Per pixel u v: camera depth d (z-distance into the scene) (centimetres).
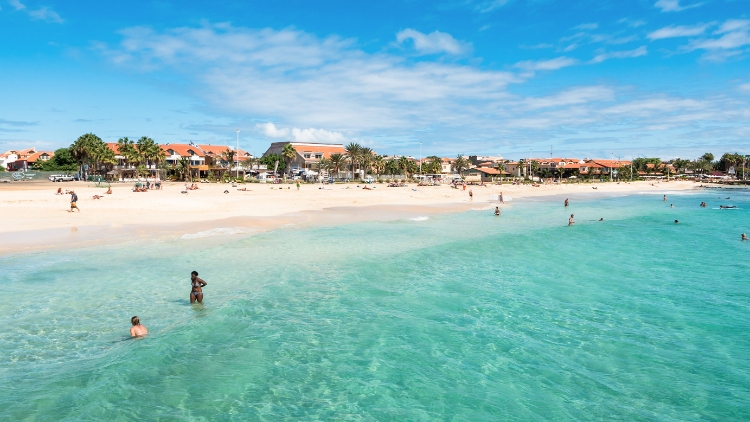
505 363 1302
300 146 14400
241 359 1295
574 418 1027
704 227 4397
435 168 15425
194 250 2653
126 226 3441
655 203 8031
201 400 1072
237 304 1755
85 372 1183
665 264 2608
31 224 3391
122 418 982
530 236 3594
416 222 4353
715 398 1123
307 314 1673
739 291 2045
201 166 11881
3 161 15450
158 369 1216
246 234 3231
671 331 1555
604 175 18112
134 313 1627
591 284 2148
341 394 1120
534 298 1914
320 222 4100
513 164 17600
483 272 2361
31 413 987
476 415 1035
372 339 1455
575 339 1480
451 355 1348
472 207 6297
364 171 13375
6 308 1634
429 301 1852
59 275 2064
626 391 1154
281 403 1072
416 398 1107
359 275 2223
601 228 4250
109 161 10612
